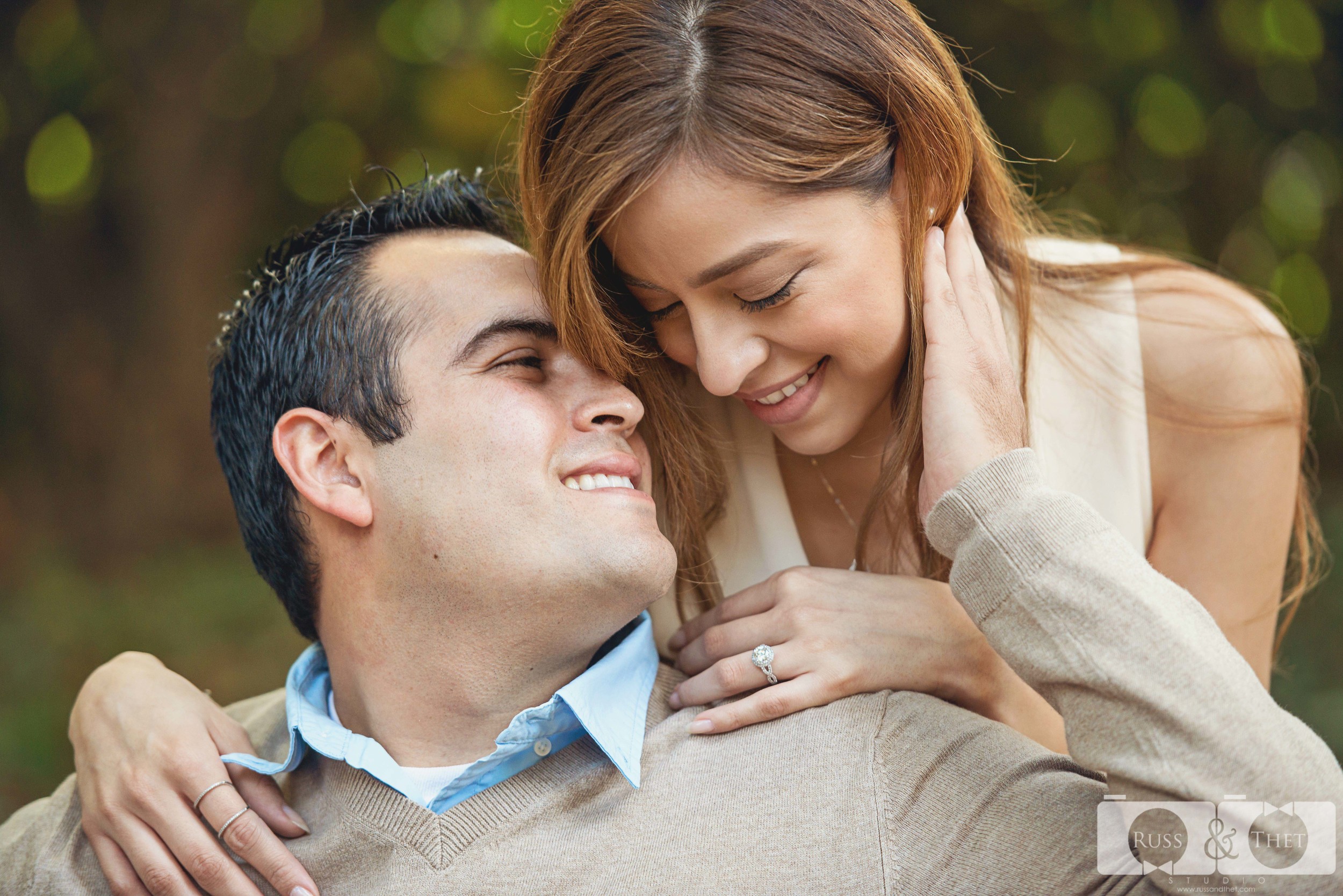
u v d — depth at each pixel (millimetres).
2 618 6047
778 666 1810
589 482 1869
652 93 1637
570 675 1894
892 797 1678
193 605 6133
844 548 2242
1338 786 1476
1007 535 1594
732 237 1654
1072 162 6383
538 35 2160
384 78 7133
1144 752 1485
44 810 2000
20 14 7066
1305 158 6617
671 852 1668
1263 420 2164
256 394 1966
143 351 7277
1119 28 6211
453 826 1704
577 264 1746
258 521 1999
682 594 2184
